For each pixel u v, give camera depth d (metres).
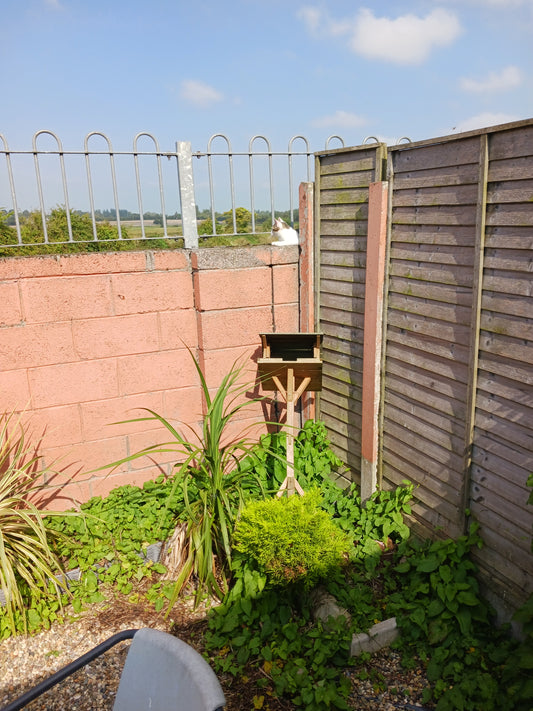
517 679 2.62
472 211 3.00
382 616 3.22
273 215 4.73
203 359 4.48
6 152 3.72
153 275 4.27
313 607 3.30
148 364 4.39
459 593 3.08
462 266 3.12
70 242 3.99
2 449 3.71
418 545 3.58
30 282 3.91
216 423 3.56
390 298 3.75
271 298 4.64
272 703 2.76
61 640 3.20
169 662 1.61
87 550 3.78
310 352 4.29
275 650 3.00
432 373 3.46
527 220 2.67
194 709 1.47
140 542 3.89
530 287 2.69
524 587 2.93
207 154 4.30
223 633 3.18
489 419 3.04
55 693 2.87
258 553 3.20
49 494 4.23
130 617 3.36
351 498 4.32
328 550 3.14
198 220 4.51
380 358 3.90
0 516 3.44
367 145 3.73
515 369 2.83
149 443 4.50
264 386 4.06
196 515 3.62
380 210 3.65
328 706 2.64
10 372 3.97
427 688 2.80
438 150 3.19
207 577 3.34
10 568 3.18
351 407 4.36
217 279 4.38
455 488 3.35
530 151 2.62
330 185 4.24
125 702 1.69
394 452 3.90
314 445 4.72
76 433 4.25
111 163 4.04
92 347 4.18
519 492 2.90
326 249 4.40
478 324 3.01
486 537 3.16
